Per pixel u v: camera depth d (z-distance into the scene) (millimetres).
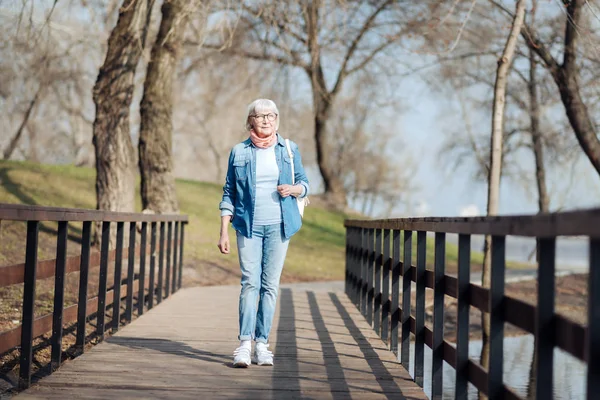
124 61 13797
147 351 6219
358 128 38469
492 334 3355
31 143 34406
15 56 21922
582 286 17703
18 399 4430
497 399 3334
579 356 2457
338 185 28469
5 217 3879
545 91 20828
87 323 8289
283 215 5418
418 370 5164
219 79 24922
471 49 21844
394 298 6520
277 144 5500
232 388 4859
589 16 14172
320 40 19578
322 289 13023
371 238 8523
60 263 5230
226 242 5465
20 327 4594
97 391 4688
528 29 15117
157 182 14477
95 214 5961
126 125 14023
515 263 26578
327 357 6098
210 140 41031
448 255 23703
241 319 5559
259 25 19109
